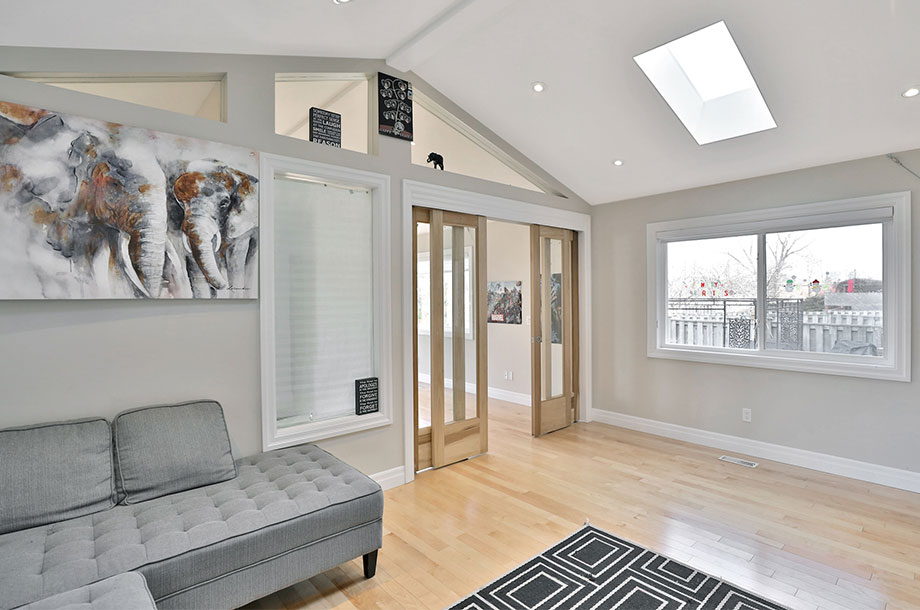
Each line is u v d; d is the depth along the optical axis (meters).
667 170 3.98
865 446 3.37
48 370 2.08
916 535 2.59
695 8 2.44
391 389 3.28
